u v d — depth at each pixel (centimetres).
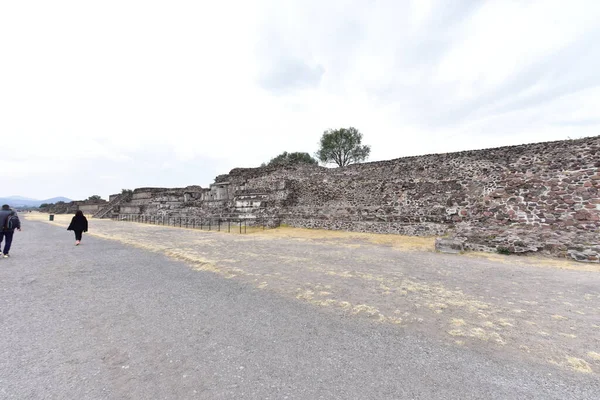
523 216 1312
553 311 500
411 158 1727
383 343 380
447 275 749
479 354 355
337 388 282
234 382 291
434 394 274
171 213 3150
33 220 3984
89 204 5684
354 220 1844
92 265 862
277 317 466
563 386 291
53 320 454
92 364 326
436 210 1587
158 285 648
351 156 3847
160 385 286
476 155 1507
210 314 479
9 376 302
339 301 541
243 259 940
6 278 711
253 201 2258
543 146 1324
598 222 1134
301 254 1040
